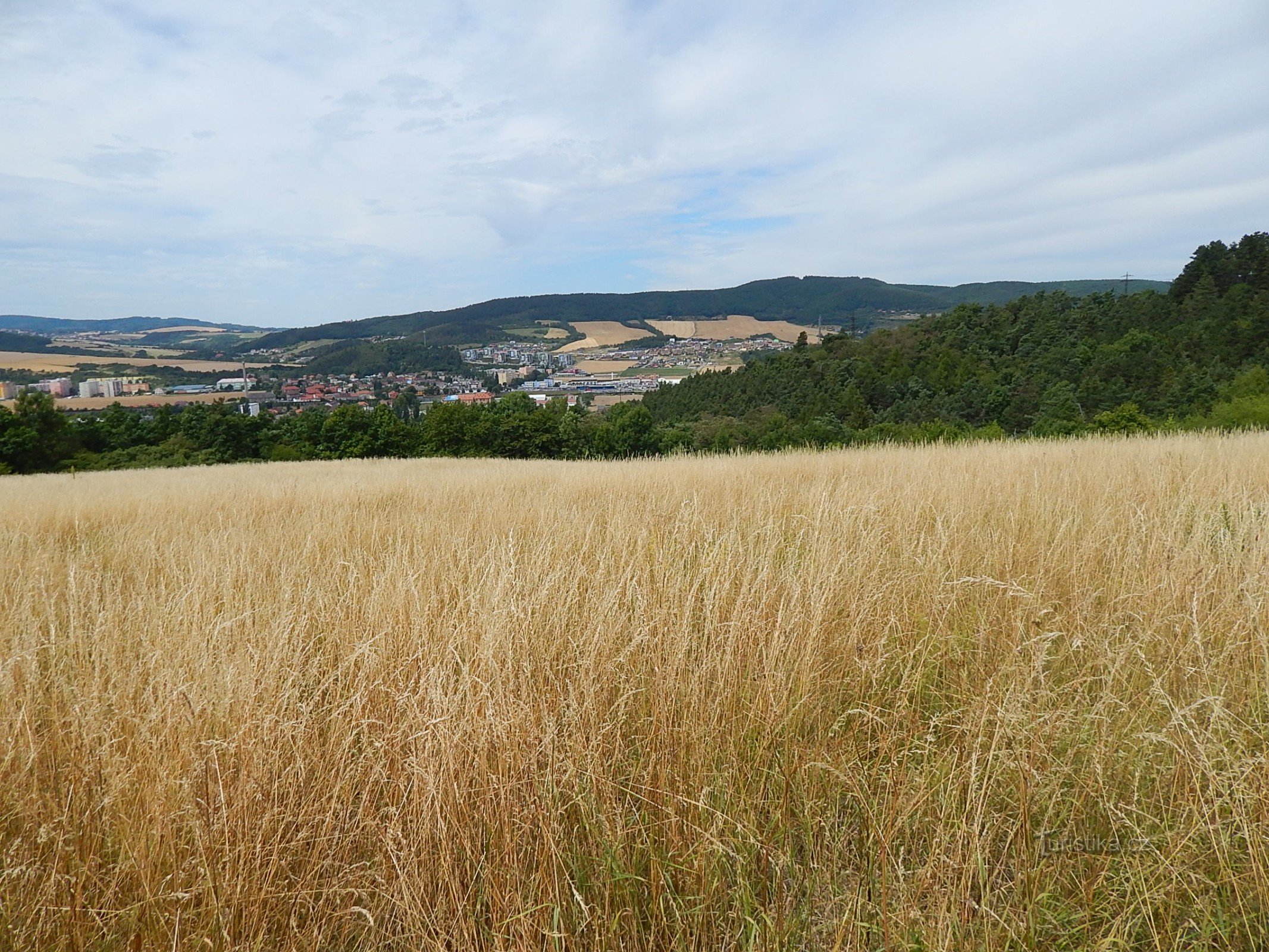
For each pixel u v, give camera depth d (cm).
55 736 213
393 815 178
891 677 248
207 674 219
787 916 161
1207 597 274
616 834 176
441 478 1266
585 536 423
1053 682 230
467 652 236
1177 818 175
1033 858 167
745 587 286
